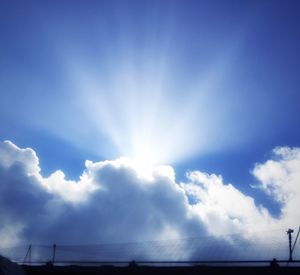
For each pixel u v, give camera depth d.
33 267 33.94
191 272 27.48
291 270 24.19
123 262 30.30
